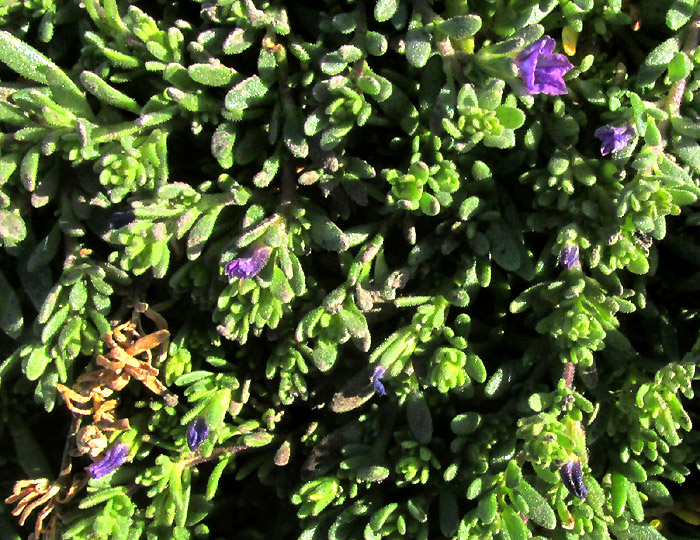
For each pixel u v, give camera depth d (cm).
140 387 13
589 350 11
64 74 12
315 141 12
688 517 12
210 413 12
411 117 12
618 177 11
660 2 12
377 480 11
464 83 11
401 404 12
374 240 12
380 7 11
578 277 11
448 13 12
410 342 12
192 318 13
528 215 12
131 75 12
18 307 13
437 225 12
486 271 12
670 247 12
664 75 12
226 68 12
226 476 14
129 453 12
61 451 14
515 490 11
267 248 11
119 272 12
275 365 12
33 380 13
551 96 12
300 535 12
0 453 14
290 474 13
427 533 12
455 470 11
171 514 12
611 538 12
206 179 13
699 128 11
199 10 13
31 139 12
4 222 12
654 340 12
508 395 12
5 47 12
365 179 12
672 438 11
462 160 12
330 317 12
